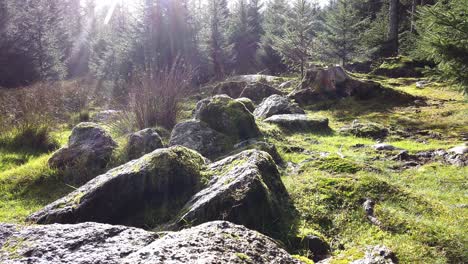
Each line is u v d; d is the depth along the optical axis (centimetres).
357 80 1162
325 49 1941
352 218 356
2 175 574
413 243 311
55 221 358
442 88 1261
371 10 2561
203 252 199
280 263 218
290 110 927
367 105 1084
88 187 396
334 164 508
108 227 238
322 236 327
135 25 2275
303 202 381
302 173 487
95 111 1197
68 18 4847
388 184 416
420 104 1055
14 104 1000
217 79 2009
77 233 229
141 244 220
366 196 392
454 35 673
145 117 802
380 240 320
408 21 2316
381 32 2095
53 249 211
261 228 327
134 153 584
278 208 352
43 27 2756
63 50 3528
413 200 393
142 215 363
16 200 496
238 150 582
